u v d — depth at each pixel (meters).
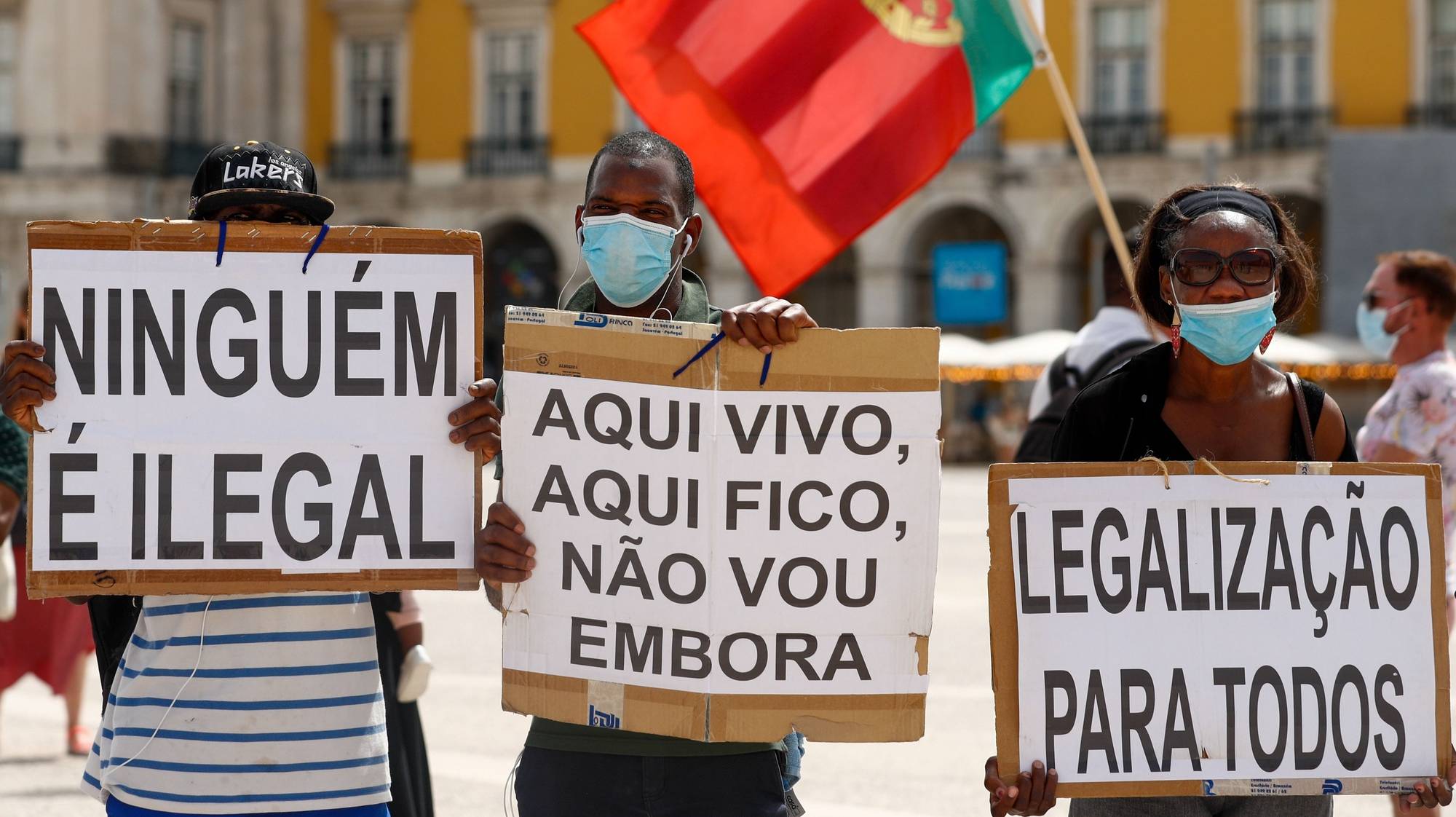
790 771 3.42
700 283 3.54
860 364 3.21
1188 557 3.19
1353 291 31.25
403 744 4.41
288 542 3.28
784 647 3.19
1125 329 5.59
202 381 3.29
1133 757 3.15
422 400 3.33
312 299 3.32
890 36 6.05
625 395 3.23
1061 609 3.18
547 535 3.23
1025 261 34.75
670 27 6.06
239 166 3.42
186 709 3.20
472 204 37.84
